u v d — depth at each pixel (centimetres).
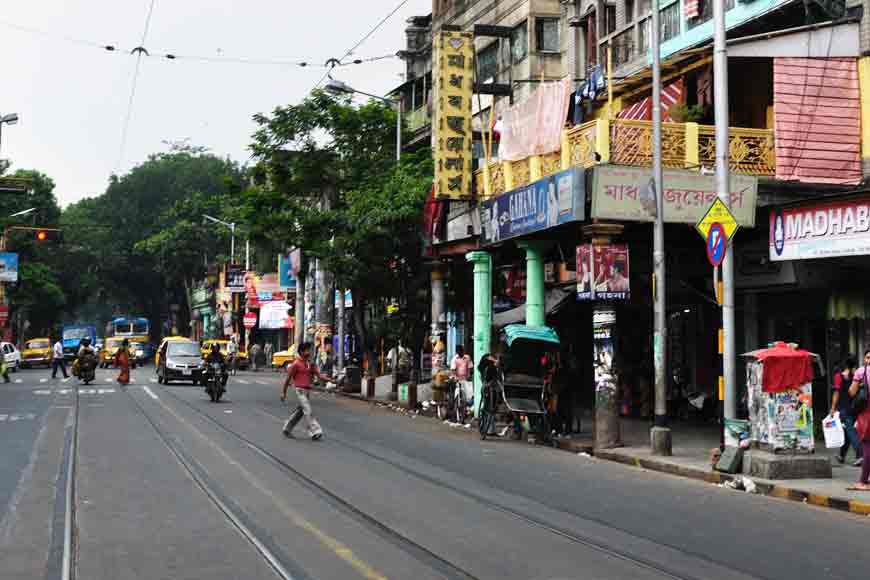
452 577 787
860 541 981
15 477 1379
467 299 3259
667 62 2023
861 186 1833
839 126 1847
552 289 2877
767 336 2245
